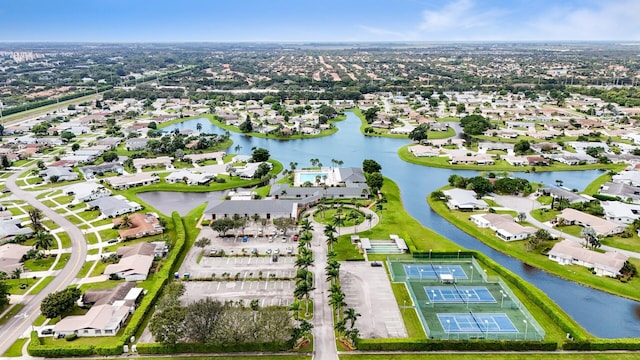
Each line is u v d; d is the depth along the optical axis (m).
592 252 166.12
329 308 138.50
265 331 119.19
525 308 136.00
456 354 118.62
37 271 161.75
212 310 123.06
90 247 180.75
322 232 194.12
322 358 116.81
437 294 146.38
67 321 129.38
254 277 156.00
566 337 124.50
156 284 146.88
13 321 133.00
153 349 118.06
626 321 135.25
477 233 195.00
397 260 168.00
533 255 174.00
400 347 119.56
